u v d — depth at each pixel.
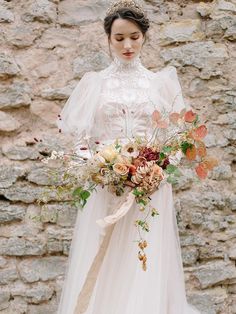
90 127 2.75
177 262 2.83
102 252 2.60
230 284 3.78
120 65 2.83
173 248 2.81
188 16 4.08
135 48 2.78
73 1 3.96
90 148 2.77
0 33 3.82
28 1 3.89
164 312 2.61
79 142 2.79
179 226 3.76
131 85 2.79
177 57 3.96
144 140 2.62
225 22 4.03
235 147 3.93
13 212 3.66
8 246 3.62
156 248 2.63
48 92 3.81
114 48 2.79
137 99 2.73
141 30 2.77
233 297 3.77
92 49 3.89
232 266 3.78
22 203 3.69
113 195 2.73
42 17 3.88
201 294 3.70
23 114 3.80
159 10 4.03
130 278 2.62
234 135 3.92
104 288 2.66
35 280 3.61
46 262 3.64
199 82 3.95
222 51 4.00
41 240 3.65
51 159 2.66
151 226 2.66
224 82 3.98
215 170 3.87
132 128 2.71
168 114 2.76
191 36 3.99
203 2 4.07
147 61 3.94
